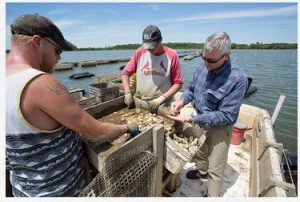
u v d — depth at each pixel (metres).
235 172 2.71
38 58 1.15
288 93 19.77
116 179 1.42
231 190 2.43
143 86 2.74
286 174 3.69
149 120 2.06
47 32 1.14
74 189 1.35
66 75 25.81
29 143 1.11
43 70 1.23
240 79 1.81
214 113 1.91
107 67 34.81
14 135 1.08
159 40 2.46
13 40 1.11
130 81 3.12
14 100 1.01
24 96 1.01
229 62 1.86
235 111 1.88
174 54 2.61
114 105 2.32
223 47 1.70
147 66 2.65
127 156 1.44
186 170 2.70
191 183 2.49
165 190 2.33
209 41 1.72
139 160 1.51
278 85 22.95
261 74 29.75
